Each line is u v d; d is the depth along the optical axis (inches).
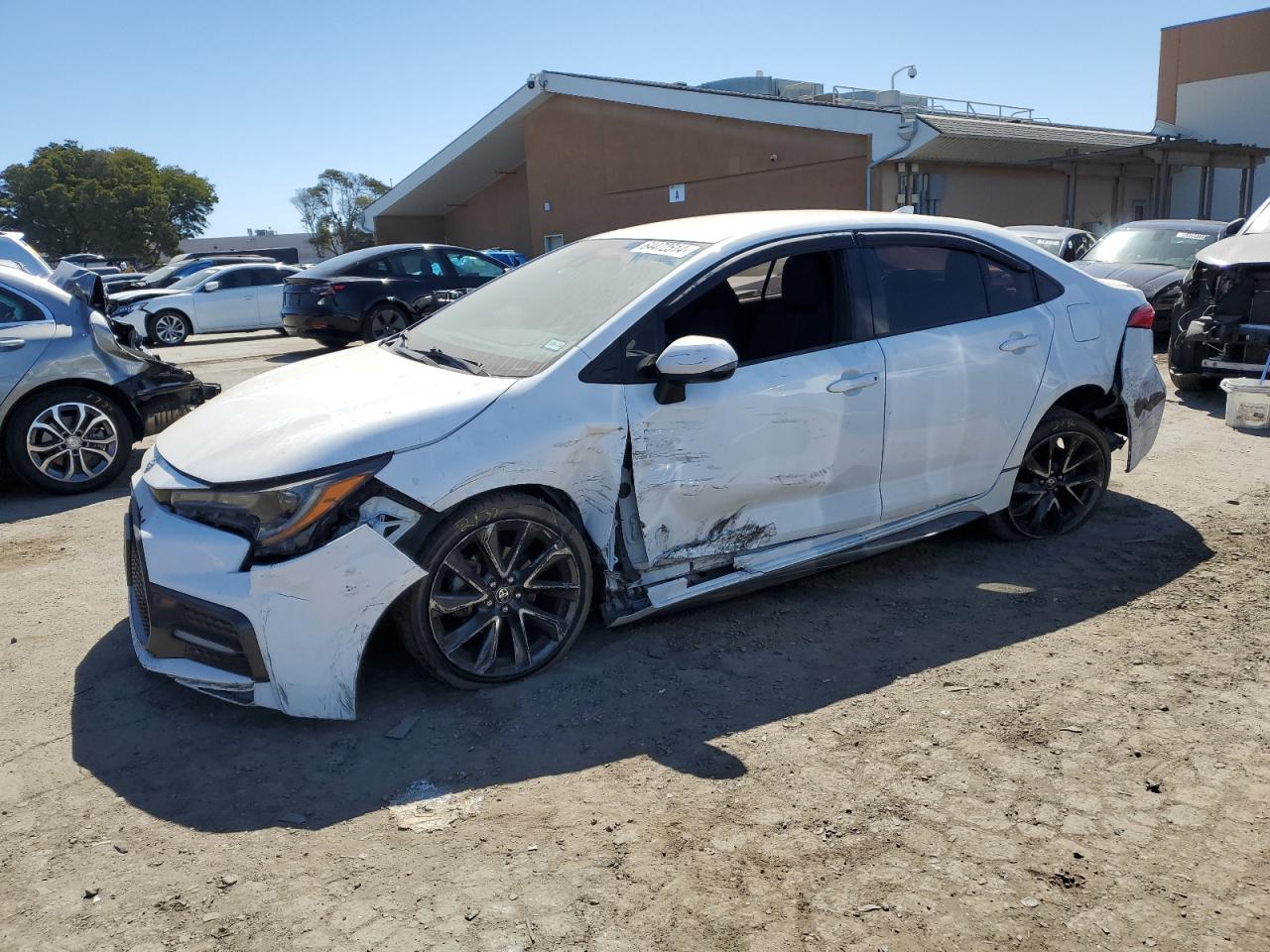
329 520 125.2
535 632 147.5
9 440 252.7
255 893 100.3
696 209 909.8
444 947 92.0
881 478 168.2
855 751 123.6
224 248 3513.8
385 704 138.3
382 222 1267.2
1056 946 90.3
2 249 298.4
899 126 728.3
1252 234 319.3
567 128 1008.2
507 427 135.0
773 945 91.2
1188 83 1170.6
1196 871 100.0
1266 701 132.8
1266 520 204.4
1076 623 159.5
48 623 170.6
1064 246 538.6
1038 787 114.7
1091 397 195.0
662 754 124.3
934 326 171.2
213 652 126.9
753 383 151.6
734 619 164.1
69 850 108.0
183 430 146.4
